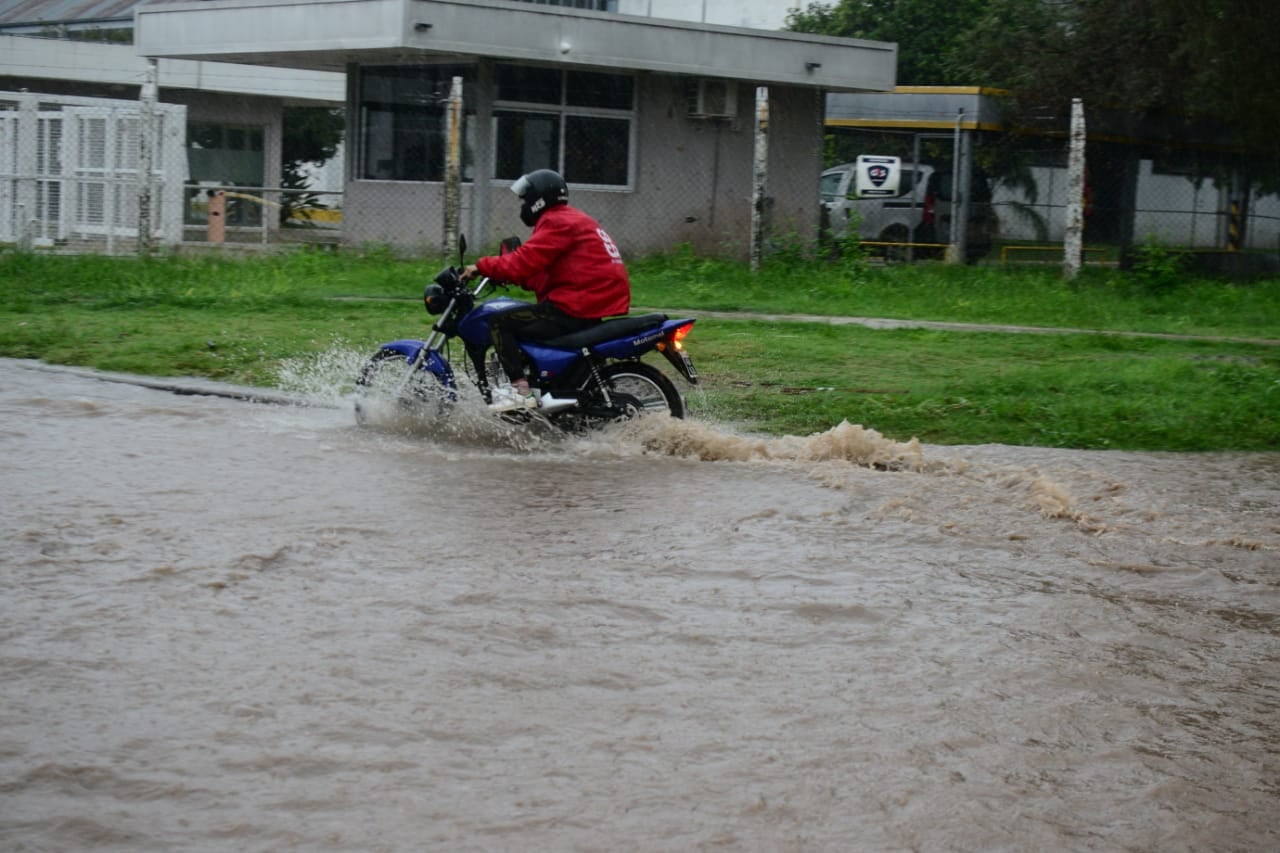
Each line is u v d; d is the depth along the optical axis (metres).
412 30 20.02
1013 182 26.61
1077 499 7.69
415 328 13.74
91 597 5.39
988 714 4.56
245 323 13.88
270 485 7.37
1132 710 4.66
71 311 14.71
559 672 4.80
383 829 3.67
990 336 14.77
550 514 6.97
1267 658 5.23
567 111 22.45
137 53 23.62
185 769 3.97
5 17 37.00
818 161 24.70
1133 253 24.59
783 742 4.29
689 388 10.88
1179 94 25.39
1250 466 8.84
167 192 22.94
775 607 5.59
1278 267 28.70
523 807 3.81
